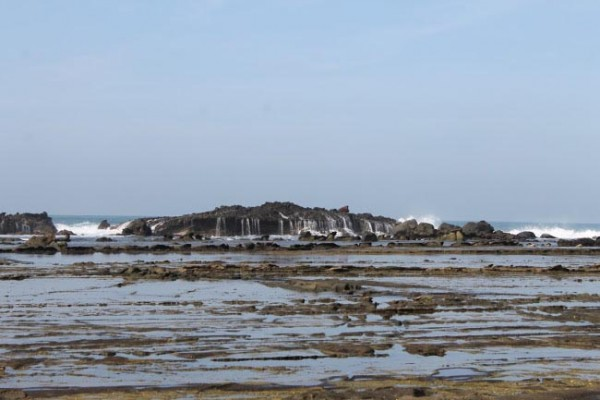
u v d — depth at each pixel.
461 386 14.44
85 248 76.12
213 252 75.00
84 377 15.17
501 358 17.19
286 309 25.91
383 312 25.28
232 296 30.73
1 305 27.34
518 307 26.83
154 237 121.69
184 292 32.41
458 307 26.73
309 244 86.12
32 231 139.25
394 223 141.25
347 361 16.77
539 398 13.45
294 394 13.76
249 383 14.63
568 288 35.06
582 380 14.94
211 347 18.39
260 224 130.00
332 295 31.22
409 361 16.81
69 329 21.31
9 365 16.19
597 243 98.19
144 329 21.31
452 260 61.69
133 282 37.56
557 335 20.39
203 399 13.45
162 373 15.53
